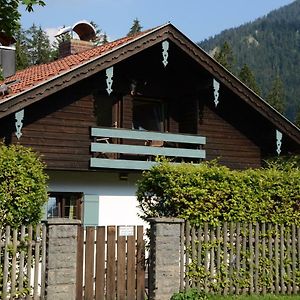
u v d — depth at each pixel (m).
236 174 10.11
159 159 10.30
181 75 16.38
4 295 8.13
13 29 10.13
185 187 9.63
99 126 14.55
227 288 9.76
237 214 9.98
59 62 17.25
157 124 16.44
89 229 8.91
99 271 8.92
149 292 9.15
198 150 15.45
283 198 10.48
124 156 15.43
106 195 14.80
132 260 9.21
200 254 9.56
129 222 15.02
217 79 15.28
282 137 16.69
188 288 9.40
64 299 8.41
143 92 15.84
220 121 16.53
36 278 8.34
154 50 15.13
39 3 9.62
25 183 8.72
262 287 10.11
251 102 15.81
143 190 10.06
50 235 8.42
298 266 10.52
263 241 10.23
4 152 8.78
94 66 13.41
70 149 14.04
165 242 9.16
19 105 12.46
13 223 8.61
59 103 14.07
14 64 17.09
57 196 14.23
